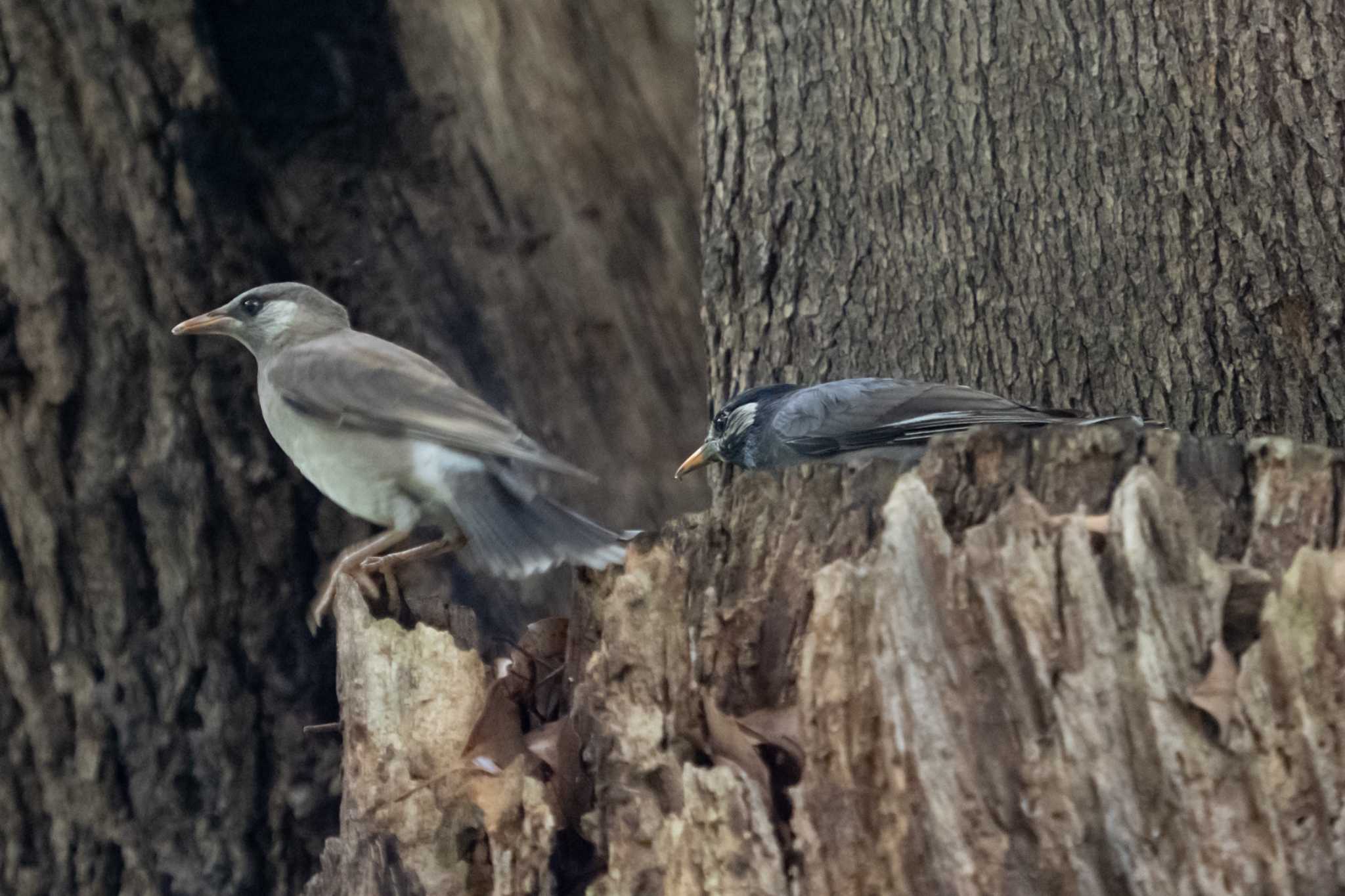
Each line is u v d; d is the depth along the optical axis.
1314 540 7.26
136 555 12.78
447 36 14.70
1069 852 6.74
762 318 11.32
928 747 6.91
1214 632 6.91
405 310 14.52
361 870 7.84
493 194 14.91
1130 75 10.33
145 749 12.65
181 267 13.11
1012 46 10.62
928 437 10.25
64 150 12.79
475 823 7.78
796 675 7.49
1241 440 7.44
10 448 12.62
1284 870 6.71
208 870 12.62
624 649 7.72
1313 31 10.02
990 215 10.63
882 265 10.95
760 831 7.02
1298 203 9.95
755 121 11.35
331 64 14.20
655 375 15.33
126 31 13.06
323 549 13.23
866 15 11.05
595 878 7.52
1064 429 7.42
